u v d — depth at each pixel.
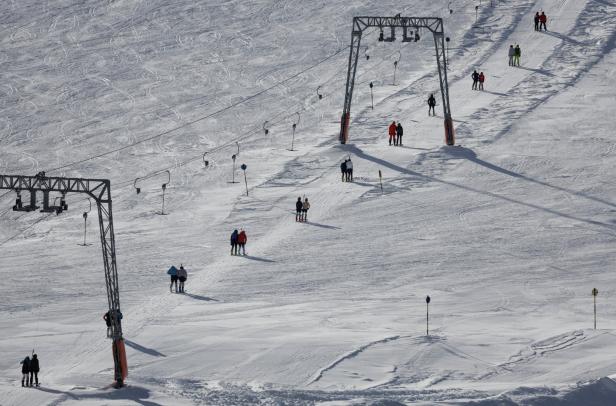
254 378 108.12
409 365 111.56
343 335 123.75
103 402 99.25
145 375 110.38
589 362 111.94
